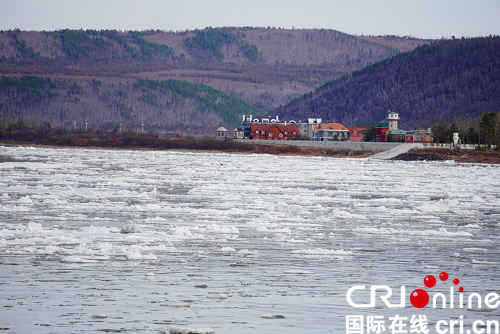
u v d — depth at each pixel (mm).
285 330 32906
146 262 46812
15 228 60688
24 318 33938
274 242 56844
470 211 85562
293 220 71625
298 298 38562
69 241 54000
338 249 54469
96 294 38344
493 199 105250
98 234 57906
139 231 59469
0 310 35125
